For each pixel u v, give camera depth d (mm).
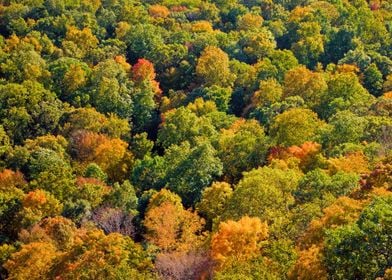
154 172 93562
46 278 62812
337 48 149875
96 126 116750
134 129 127938
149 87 134125
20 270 64500
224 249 55781
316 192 63688
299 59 146750
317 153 82125
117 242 59938
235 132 104000
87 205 80375
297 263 44344
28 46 149125
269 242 53469
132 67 146125
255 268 45625
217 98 127188
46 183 89625
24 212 79625
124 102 129125
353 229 42219
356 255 40812
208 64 138625
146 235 71000
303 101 112562
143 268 57875
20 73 136875
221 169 88312
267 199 65500
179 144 108938
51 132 119438
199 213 76562
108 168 105250
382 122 83938
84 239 64688
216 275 46969
